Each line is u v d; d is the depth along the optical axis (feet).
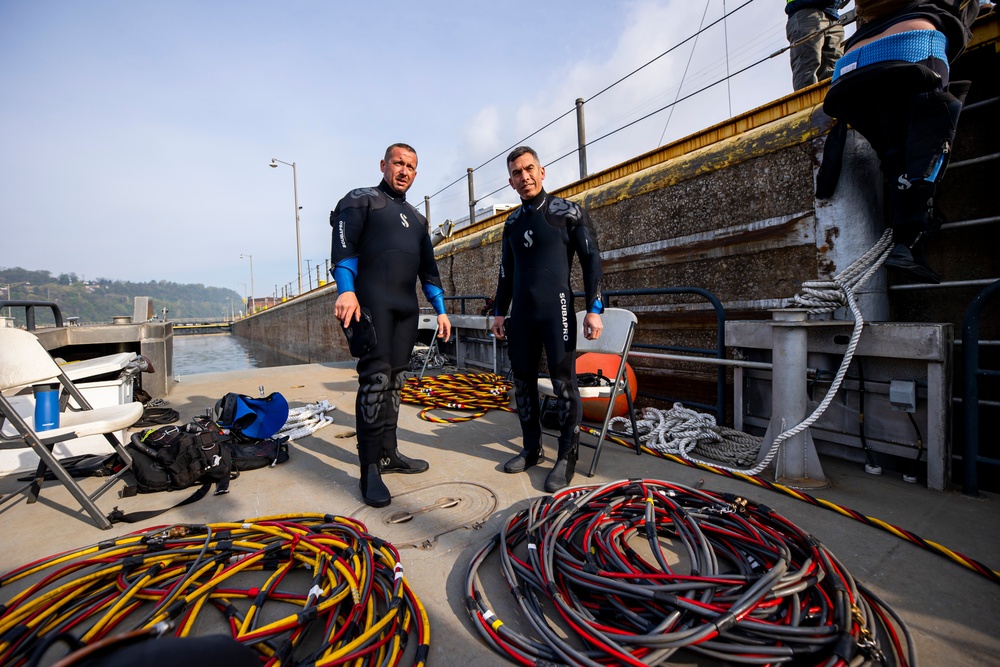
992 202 8.43
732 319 11.68
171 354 19.71
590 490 6.36
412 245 7.66
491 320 18.93
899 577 4.96
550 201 8.02
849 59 7.66
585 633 3.84
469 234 27.96
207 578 4.99
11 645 3.95
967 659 3.83
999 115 8.32
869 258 8.30
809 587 4.45
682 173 12.67
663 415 11.05
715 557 4.89
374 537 5.55
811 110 9.91
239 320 201.87
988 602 4.54
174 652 2.05
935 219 7.95
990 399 8.48
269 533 5.73
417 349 22.66
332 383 19.29
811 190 9.89
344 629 3.98
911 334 7.29
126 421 7.22
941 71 6.81
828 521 6.23
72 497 7.72
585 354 12.29
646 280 14.23
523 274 8.08
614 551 4.88
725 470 8.07
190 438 7.88
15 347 6.85
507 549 5.21
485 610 4.36
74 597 4.60
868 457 8.17
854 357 8.25
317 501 7.30
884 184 9.12
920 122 6.89
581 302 16.87
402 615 4.33
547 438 10.61
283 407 10.36
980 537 5.77
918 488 7.32
